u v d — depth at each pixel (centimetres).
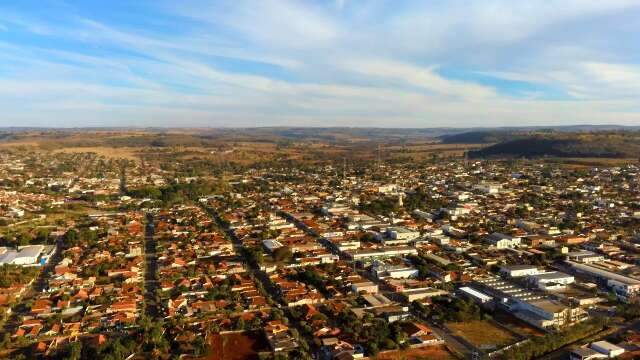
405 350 17175
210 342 17650
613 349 16700
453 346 17512
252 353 16962
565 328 18488
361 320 19188
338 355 16362
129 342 16900
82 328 18662
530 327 19012
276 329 18262
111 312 19950
